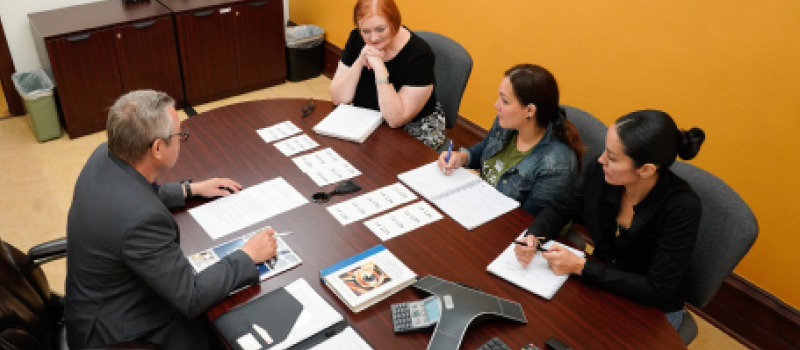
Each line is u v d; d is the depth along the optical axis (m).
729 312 2.64
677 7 2.50
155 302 1.54
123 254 1.39
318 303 1.53
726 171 2.55
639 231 1.68
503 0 3.23
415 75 2.45
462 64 2.65
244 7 4.10
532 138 2.05
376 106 2.60
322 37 4.59
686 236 1.59
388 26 2.36
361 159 2.20
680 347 1.47
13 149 3.57
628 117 1.55
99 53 3.58
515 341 1.45
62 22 3.51
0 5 3.57
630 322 1.54
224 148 2.22
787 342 2.48
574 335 1.48
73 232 1.47
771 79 2.28
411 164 2.19
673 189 1.62
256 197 1.94
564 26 2.99
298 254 1.70
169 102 1.48
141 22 3.67
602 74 2.90
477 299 1.52
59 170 3.41
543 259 1.73
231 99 4.37
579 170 2.02
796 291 2.44
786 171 2.33
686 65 2.54
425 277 1.61
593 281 1.65
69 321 1.55
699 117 2.57
